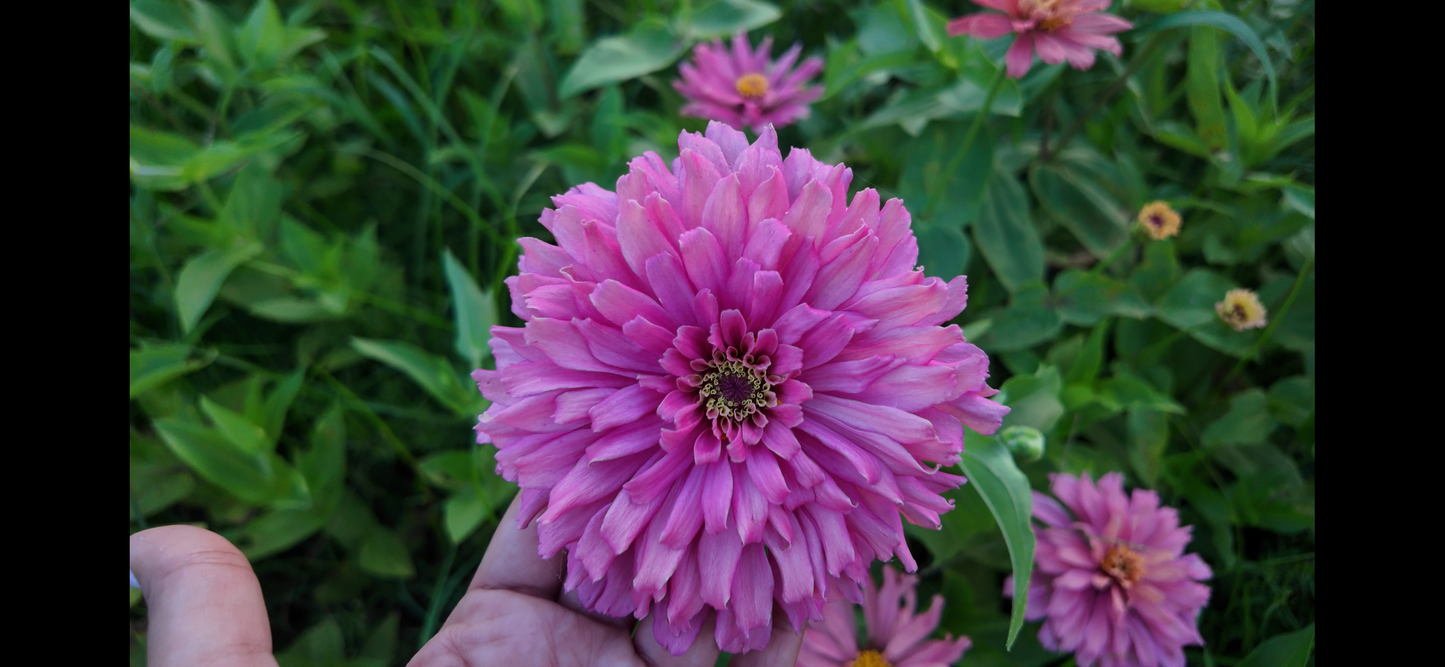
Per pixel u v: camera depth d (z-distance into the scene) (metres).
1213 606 0.26
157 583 0.17
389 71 0.35
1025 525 0.18
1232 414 0.25
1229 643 0.26
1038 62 0.27
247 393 0.27
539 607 0.18
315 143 0.32
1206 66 0.24
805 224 0.15
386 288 0.31
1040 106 0.30
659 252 0.15
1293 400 0.25
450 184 0.32
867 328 0.15
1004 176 0.28
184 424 0.23
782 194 0.15
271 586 0.28
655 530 0.15
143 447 0.25
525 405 0.15
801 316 0.15
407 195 0.34
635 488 0.14
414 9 0.34
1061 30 0.21
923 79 0.26
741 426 0.15
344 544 0.27
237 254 0.26
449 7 0.36
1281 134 0.24
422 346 0.31
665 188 0.16
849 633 0.22
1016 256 0.27
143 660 0.23
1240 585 0.25
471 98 0.31
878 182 0.30
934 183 0.27
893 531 0.15
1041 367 0.23
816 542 0.15
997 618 0.24
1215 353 0.27
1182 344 0.27
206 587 0.16
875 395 0.15
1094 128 0.28
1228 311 0.24
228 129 0.28
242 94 0.31
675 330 0.15
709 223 0.15
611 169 0.30
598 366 0.15
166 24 0.25
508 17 0.32
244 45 0.27
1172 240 0.28
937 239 0.26
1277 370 0.28
